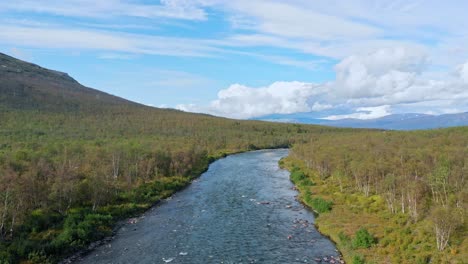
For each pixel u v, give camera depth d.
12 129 180.25
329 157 98.94
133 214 67.50
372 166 75.38
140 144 140.38
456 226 44.50
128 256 46.97
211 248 49.59
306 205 72.75
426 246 42.44
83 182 69.06
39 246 45.94
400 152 86.75
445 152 83.62
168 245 50.94
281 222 61.53
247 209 70.44
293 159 139.50
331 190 79.00
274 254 47.12
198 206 73.38
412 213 53.59
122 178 88.25
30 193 58.25
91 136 184.38
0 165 74.00
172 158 110.88
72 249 48.22
